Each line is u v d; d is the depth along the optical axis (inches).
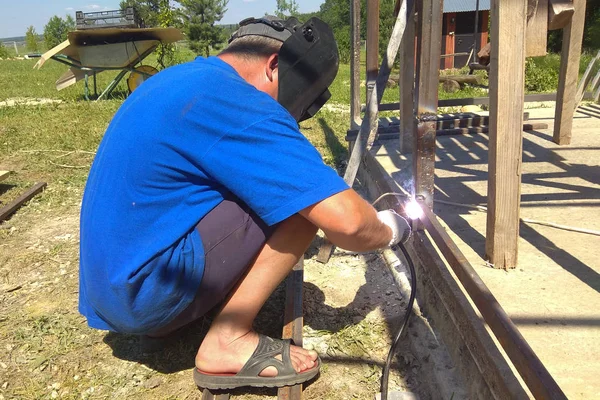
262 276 74.7
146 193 66.2
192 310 74.7
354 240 66.1
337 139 244.2
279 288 106.7
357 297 103.0
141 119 65.2
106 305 71.2
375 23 163.9
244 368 75.1
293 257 74.9
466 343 72.1
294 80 69.1
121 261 67.8
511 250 89.6
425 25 87.9
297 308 91.9
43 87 550.0
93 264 69.2
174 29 399.9
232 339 76.4
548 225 107.7
